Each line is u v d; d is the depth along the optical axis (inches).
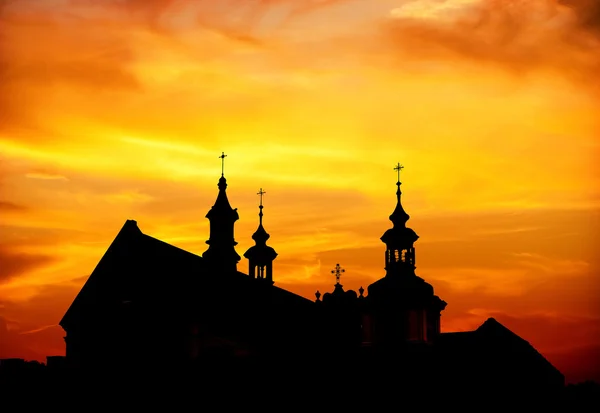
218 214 3777.1
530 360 3523.6
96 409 3132.4
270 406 3193.9
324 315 3791.8
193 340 3171.8
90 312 3248.0
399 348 3476.9
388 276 3597.4
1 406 3102.9
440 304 3614.7
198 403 3120.1
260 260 4158.5
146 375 3149.6
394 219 3631.9
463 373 3420.3
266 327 3412.9
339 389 3348.9
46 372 3191.4
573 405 3548.2
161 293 3191.4
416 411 3341.5
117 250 3257.9
